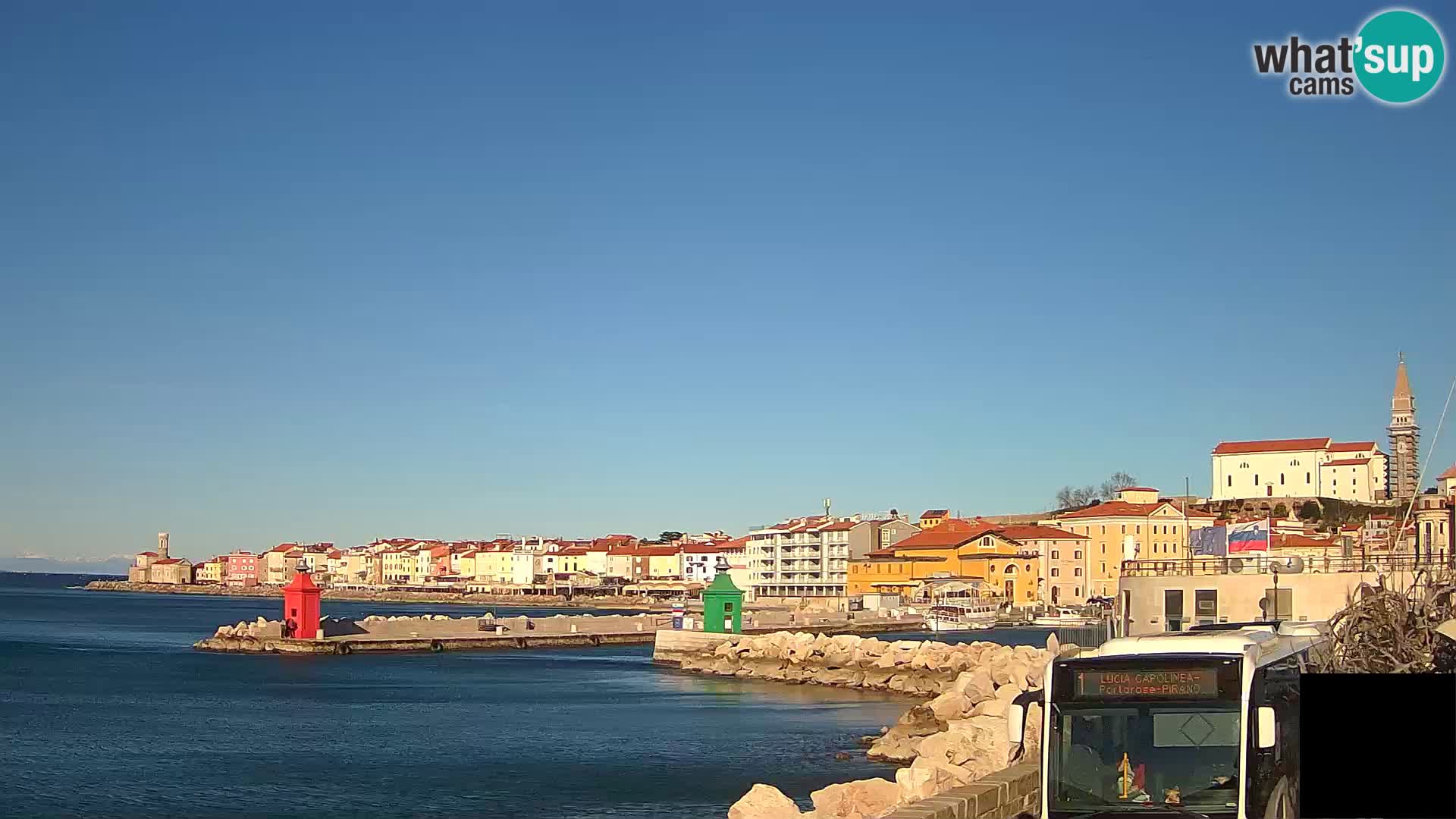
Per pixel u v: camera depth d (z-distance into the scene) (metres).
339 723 78.06
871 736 69.06
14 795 53.47
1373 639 31.55
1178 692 23.80
